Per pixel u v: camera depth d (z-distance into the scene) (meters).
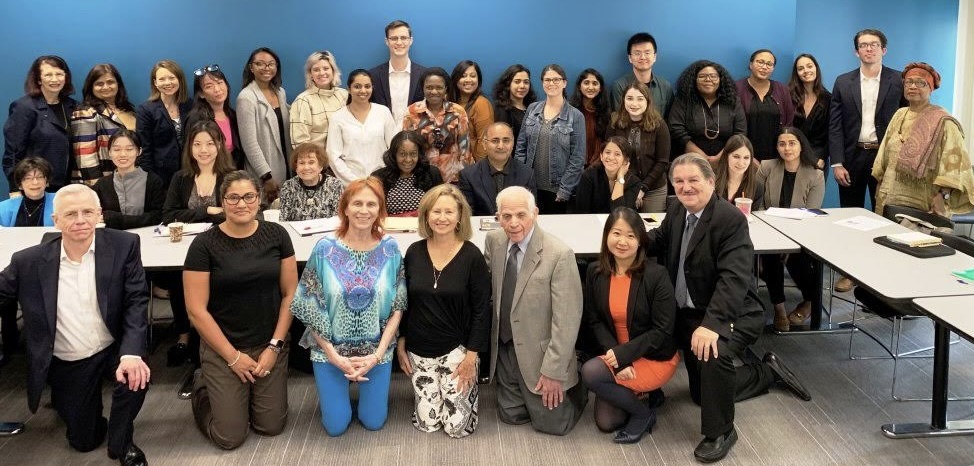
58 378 2.90
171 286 3.78
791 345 4.02
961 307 2.72
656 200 4.81
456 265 2.98
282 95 5.06
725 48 5.61
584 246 3.57
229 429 2.97
